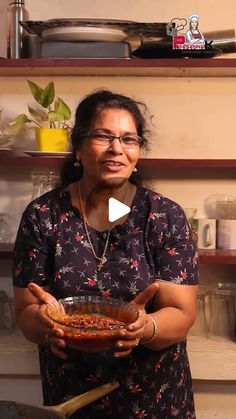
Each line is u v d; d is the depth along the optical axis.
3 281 2.26
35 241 1.45
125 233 1.45
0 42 2.20
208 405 2.15
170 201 1.50
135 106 1.44
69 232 1.45
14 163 2.01
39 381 2.06
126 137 1.39
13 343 1.99
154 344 1.36
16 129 2.10
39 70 2.09
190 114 2.19
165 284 1.42
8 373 1.96
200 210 2.23
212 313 2.12
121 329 1.21
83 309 1.36
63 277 1.42
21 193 2.24
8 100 2.21
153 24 1.92
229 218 2.13
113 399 1.44
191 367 1.96
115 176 1.40
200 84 2.18
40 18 2.19
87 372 1.44
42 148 2.00
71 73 2.14
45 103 2.06
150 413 1.45
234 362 1.95
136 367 1.43
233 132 2.19
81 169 1.54
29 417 1.06
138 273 1.42
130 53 2.03
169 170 2.22
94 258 1.44
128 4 2.18
